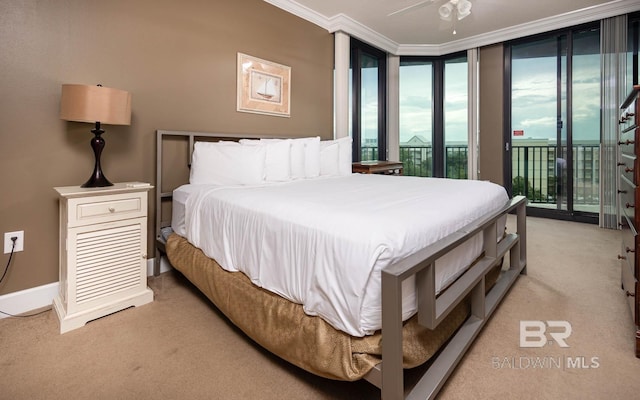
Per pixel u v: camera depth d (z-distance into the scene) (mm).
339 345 1080
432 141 5359
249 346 1524
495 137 4707
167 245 2213
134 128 2293
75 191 1713
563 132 4219
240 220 1591
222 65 2805
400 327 947
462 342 1375
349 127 4184
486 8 3719
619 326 1645
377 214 1250
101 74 2113
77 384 1260
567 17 3881
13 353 1457
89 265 1737
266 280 1386
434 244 1178
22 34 1814
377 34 4445
